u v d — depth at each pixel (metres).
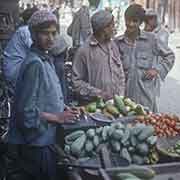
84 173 3.36
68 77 6.28
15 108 3.89
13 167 4.16
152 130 3.69
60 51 5.29
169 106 9.23
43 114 3.81
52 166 3.95
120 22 19.02
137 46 5.29
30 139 3.87
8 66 5.53
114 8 19.17
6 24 8.61
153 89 5.39
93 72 4.87
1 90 5.86
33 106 3.77
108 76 4.87
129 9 5.17
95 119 4.11
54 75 3.94
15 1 9.09
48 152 3.94
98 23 4.76
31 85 3.77
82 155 3.74
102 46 4.87
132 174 3.09
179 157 3.68
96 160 3.63
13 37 5.60
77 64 4.91
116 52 4.95
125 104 4.54
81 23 13.52
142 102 5.33
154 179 3.17
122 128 3.74
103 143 3.75
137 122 4.20
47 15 3.82
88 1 19.61
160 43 5.54
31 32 3.88
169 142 3.99
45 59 3.88
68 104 5.07
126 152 3.61
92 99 4.82
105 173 3.05
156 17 5.91
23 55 5.52
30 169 3.99
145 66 5.29
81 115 4.20
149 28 5.87
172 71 13.09
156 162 3.65
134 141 3.64
